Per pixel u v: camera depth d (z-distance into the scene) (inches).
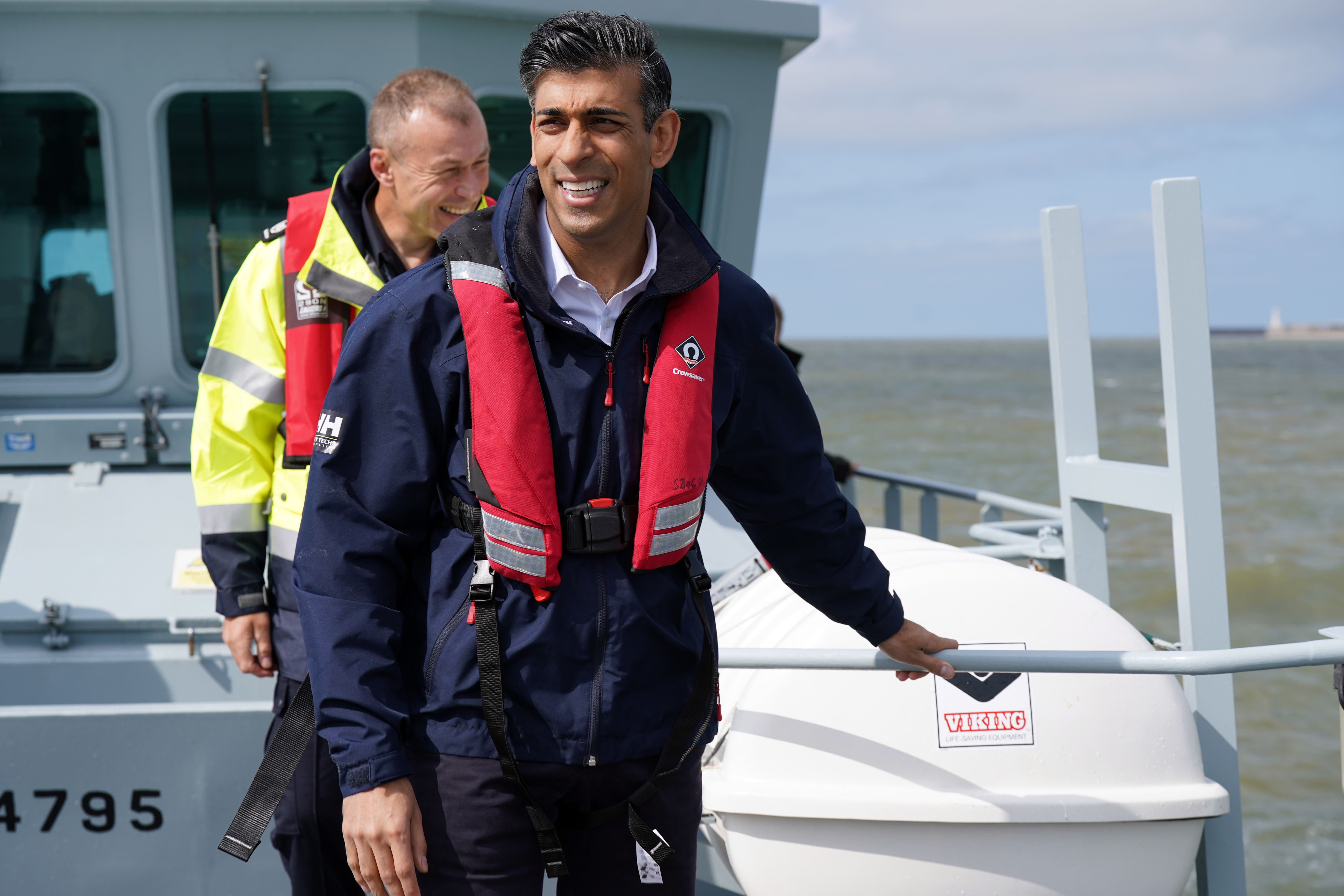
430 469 59.4
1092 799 82.0
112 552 121.7
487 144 87.2
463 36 128.7
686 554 62.4
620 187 56.7
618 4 131.4
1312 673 431.2
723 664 79.0
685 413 59.6
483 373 57.5
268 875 94.7
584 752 59.4
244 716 93.2
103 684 113.1
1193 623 96.1
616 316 59.9
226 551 86.1
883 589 70.2
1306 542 727.7
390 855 56.6
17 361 132.4
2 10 121.7
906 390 2773.1
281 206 132.7
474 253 59.2
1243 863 96.7
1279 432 1565.0
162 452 131.3
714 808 84.2
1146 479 99.9
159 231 130.0
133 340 132.4
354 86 127.5
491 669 58.0
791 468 66.8
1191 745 85.8
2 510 125.3
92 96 124.9
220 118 128.7
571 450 59.0
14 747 90.9
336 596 58.2
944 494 148.0
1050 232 111.0
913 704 83.8
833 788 82.5
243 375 87.1
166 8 122.6
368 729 56.8
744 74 140.8
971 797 81.7
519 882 60.7
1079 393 111.1
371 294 84.4
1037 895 82.7
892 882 82.5
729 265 65.6
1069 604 88.0
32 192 129.4
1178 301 95.2
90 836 92.7
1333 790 324.5
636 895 64.6
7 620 113.9
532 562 57.6
